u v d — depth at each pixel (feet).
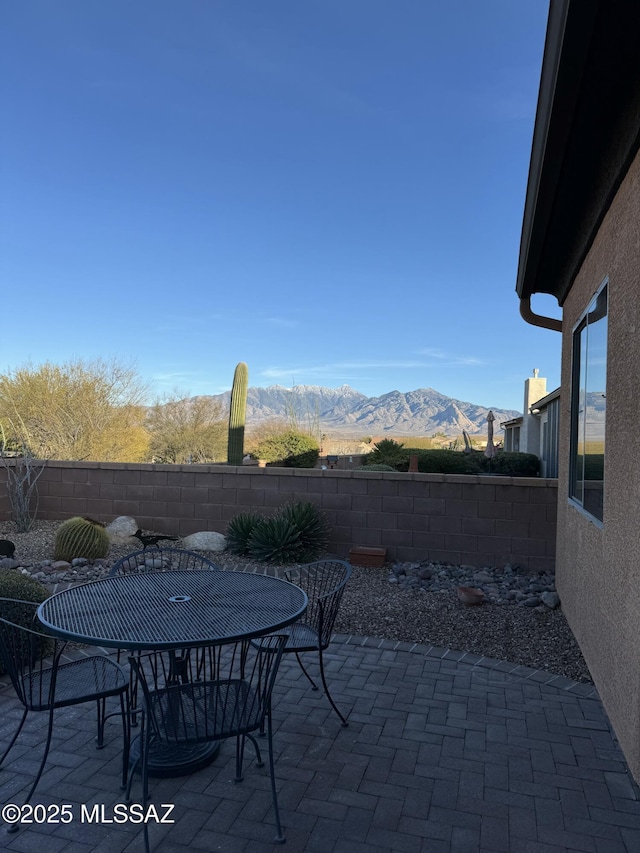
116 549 25.16
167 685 10.44
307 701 11.96
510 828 8.04
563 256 16.37
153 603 9.87
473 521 24.39
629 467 9.61
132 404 61.82
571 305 17.39
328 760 9.76
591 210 12.76
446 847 7.64
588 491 14.07
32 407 56.29
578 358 16.44
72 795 8.70
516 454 58.34
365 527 25.55
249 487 27.12
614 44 7.65
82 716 11.18
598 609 12.25
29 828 7.96
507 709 11.69
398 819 8.21
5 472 29.17
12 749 9.92
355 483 25.66
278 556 23.82
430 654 14.57
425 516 24.90
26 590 13.58
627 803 8.65
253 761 9.70
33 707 8.64
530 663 14.12
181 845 7.62
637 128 8.85
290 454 68.85
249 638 8.25
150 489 28.35
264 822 8.11
